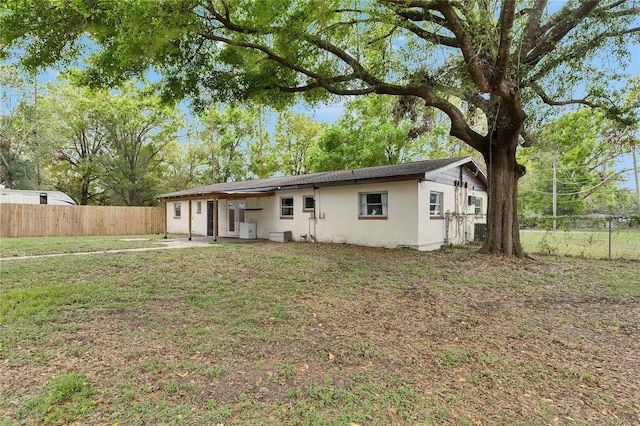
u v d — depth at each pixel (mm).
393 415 2562
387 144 22016
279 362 3346
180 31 6395
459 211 13648
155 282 6332
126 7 5562
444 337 4090
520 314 4977
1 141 22609
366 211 12266
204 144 30750
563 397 2883
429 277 7105
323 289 6070
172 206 20984
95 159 26016
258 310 4883
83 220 18062
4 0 5480
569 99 8945
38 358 3287
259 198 15914
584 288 6434
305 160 30625
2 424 2318
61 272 6988
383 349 3703
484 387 3010
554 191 27656
